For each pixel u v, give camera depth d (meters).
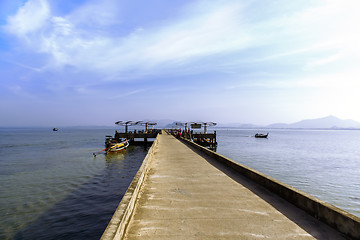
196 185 6.67
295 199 4.87
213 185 6.67
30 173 19.28
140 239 3.42
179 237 3.49
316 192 15.20
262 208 4.75
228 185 6.67
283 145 55.34
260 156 32.91
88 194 13.38
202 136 43.84
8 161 25.89
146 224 3.96
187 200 5.28
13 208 11.00
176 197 5.51
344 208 12.38
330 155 35.94
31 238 8.18
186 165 10.20
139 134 44.03
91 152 35.09
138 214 4.42
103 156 30.83
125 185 15.49
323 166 25.17
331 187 16.38
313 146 54.59
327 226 3.85
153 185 6.67
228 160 9.79
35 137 82.31
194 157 12.91
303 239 3.44
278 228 3.81
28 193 13.46
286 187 5.27
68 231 8.72
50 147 42.78
